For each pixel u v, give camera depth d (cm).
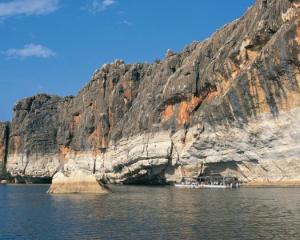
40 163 18100
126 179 13100
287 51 7419
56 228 3894
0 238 3512
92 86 15825
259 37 8544
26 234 3662
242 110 8656
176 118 11238
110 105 14662
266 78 7962
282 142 8094
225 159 9606
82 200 6469
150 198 6625
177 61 12494
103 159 14625
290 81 7556
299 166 7956
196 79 10750
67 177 8456
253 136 8619
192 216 4262
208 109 9750
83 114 16100
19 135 18975
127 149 12912
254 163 8950
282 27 7719
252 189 7919
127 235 3412
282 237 3097
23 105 19425
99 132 14800
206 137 9906
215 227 3575
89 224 4028
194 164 10594
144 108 12588
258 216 4075
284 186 8262
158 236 3316
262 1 8800
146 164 11931
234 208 4788
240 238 3120
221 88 9638
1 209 5697
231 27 10331
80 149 15762
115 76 15025
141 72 14575
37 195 8456
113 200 6366
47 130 18538
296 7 7619
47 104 19238
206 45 10888
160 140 11556
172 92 11269
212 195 6856
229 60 9231
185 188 9600
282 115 7894
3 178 19288
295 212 4241
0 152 19975
